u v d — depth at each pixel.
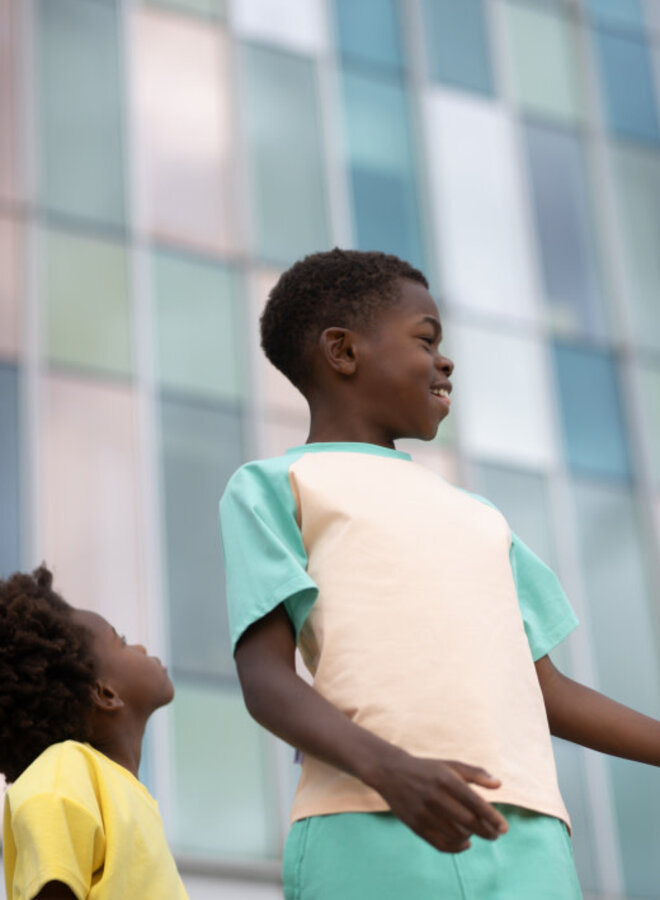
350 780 1.89
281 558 1.99
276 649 1.94
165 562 8.40
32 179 9.05
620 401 10.29
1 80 9.21
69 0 9.62
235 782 7.94
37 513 8.23
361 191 10.06
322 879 1.86
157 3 9.91
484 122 10.72
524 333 10.19
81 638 2.66
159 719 7.93
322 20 10.47
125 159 9.38
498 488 9.62
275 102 10.05
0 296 8.69
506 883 1.84
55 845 2.26
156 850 2.44
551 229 10.62
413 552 2.01
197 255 9.34
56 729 2.57
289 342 2.30
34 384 8.53
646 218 11.00
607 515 9.87
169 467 8.65
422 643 1.92
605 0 11.65
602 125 11.16
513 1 11.27
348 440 2.20
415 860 1.83
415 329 2.24
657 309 10.70
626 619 9.59
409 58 10.66
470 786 1.82
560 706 2.18
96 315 8.87
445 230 10.21
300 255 9.67
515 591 2.08
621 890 8.70
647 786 9.04
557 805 1.92
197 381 8.97
